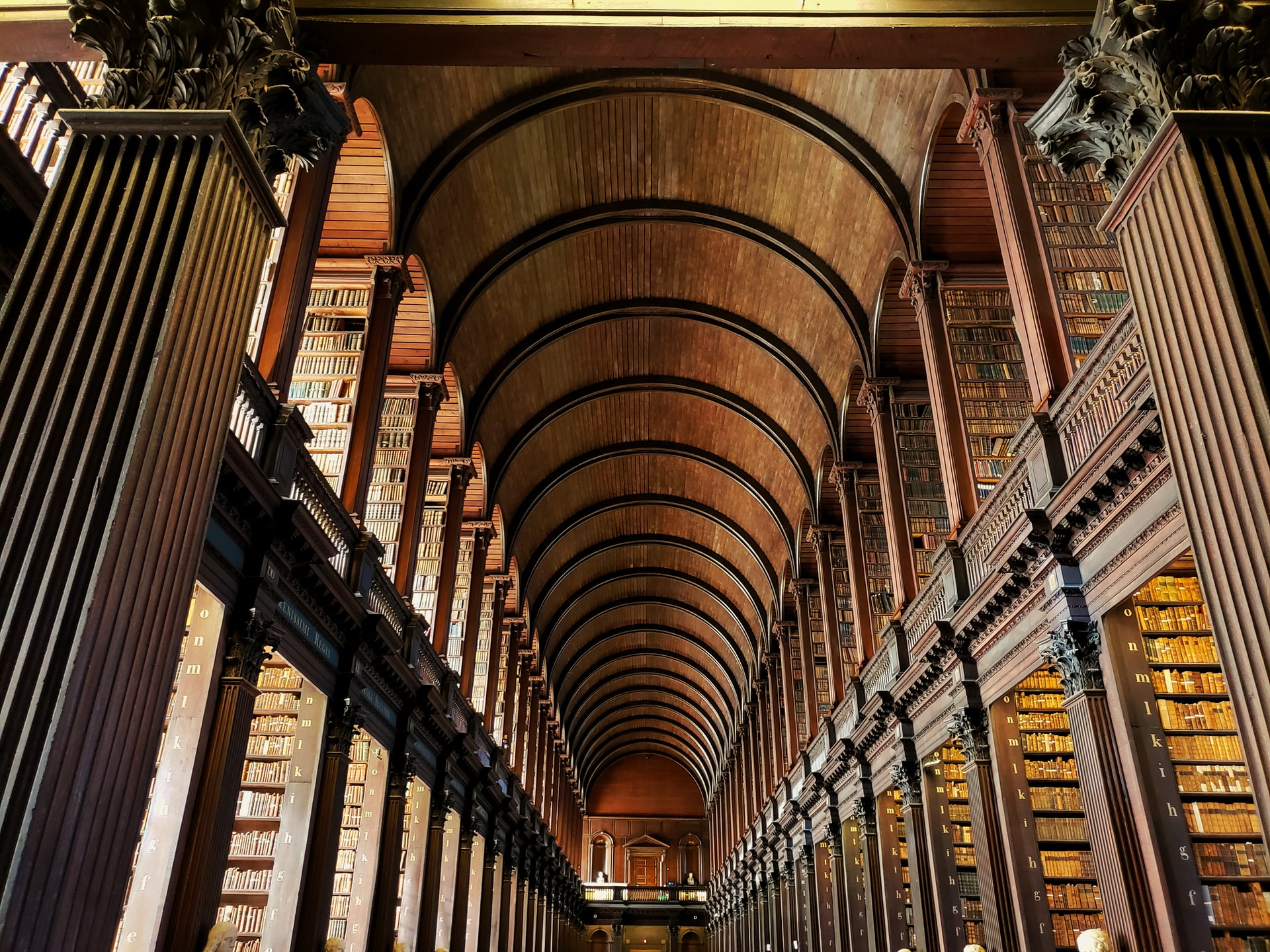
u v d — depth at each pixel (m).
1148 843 7.17
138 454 3.94
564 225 17.19
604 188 17.02
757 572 29.41
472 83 13.39
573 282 19.25
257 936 10.15
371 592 11.77
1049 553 8.52
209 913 7.20
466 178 14.81
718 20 5.55
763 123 15.00
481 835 19.86
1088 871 10.07
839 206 15.38
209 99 4.83
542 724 32.25
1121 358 7.23
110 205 4.51
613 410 24.44
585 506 28.80
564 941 36.38
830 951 19.48
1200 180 4.50
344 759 10.37
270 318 9.01
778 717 27.30
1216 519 4.20
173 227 4.41
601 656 40.72
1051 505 8.30
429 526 17.66
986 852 9.97
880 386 15.77
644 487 28.52
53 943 3.35
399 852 12.59
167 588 4.11
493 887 20.55
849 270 16.36
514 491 24.44
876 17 5.57
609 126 15.59
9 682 3.49
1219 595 4.16
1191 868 7.07
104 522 3.81
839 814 18.42
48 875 3.36
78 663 3.55
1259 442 3.94
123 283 4.29
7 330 4.16
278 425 8.56
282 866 9.40
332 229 13.22
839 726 18.20
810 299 17.92
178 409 4.24
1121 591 7.65
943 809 12.59
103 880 3.63
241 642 7.91
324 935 9.55
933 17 5.58
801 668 25.11
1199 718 8.62
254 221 5.09
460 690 18.66
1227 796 8.12
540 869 29.25
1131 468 7.19
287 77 5.18
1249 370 4.02
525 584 27.47
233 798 7.65
